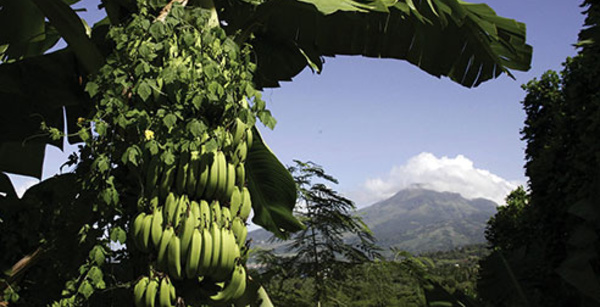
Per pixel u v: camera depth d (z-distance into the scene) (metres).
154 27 3.24
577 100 6.21
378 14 5.48
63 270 3.68
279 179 4.45
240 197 3.38
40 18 5.38
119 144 3.30
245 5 4.94
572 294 5.53
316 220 8.08
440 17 4.93
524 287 4.84
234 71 3.35
